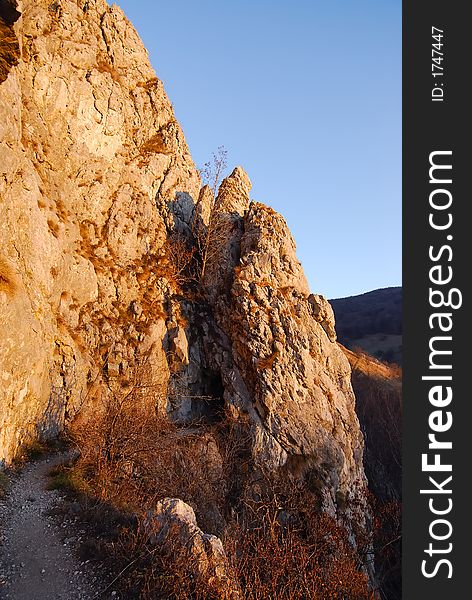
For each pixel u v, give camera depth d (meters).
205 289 31.75
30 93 26.22
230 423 25.78
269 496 22.53
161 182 35.16
